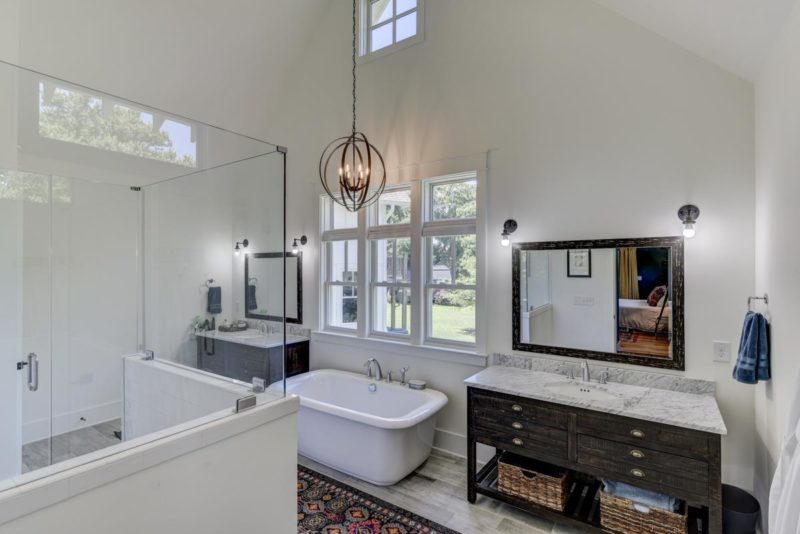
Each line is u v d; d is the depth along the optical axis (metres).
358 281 3.98
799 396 1.36
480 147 3.23
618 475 2.15
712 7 1.84
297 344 4.26
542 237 2.95
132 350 3.47
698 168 2.43
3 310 2.78
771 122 1.96
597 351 2.73
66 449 2.58
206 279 3.89
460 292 3.44
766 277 2.07
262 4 3.71
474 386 2.62
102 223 3.35
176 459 1.57
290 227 4.54
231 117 4.24
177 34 3.42
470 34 3.29
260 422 1.89
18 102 2.81
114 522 1.39
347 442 2.97
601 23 2.73
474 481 2.64
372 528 2.38
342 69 4.08
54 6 2.81
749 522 1.99
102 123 3.30
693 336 2.44
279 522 1.99
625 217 2.64
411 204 3.60
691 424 1.95
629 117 2.63
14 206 2.84
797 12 1.56
